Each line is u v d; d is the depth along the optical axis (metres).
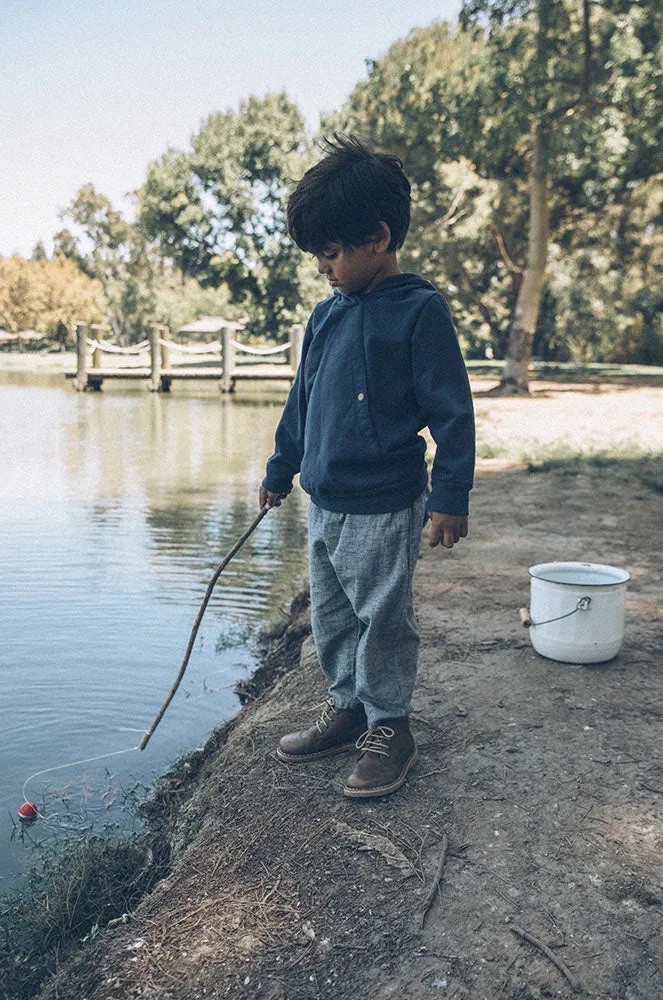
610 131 16.67
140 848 2.90
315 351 2.56
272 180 41.53
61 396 24.78
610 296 33.41
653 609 4.40
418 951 1.96
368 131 23.38
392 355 2.36
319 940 2.04
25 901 2.62
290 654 4.46
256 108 41.12
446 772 2.72
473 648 3.86
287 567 6.54
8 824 3.11
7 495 9.40
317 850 2.37
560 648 3.62
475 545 6.01
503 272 30.00
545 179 18.97
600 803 2.51
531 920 2.03
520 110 17.33
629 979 1.85
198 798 2.94
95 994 1.95
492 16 17.61
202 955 2.03
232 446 13.70
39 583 6.06
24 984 2.28
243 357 45.47
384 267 2.42
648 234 27.78
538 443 11.70
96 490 9.73
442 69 22.75
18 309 70.19
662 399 18.11
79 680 4.37
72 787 3.36
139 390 27.77
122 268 82.81
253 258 42.12
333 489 2.46
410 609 2.58
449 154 18.50
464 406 2.33
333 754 2.87
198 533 7.64
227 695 4.22
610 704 3.20
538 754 2.81
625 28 16.44
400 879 2.21
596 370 29.92
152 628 5.17
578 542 6.07
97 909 2.59
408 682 2.65
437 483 2.36
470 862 2.26
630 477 8.91
